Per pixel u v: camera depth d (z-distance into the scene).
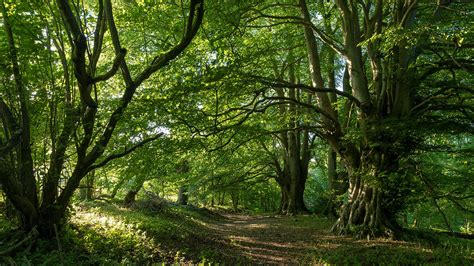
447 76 16.88
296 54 22.70
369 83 19.31
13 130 7.62
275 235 17.12
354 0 15.79
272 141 32.53
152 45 14.11
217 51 12.16
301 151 31.33
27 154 7.88
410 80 13.79
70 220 10.05
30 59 7.77
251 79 12.22
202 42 12.31
